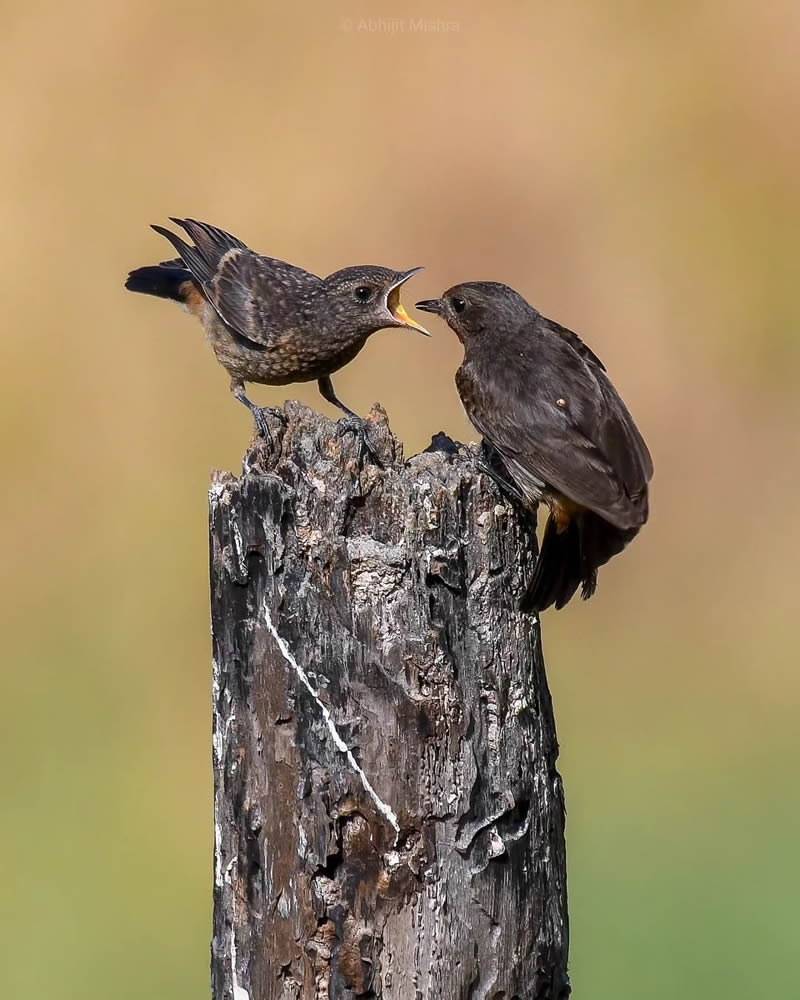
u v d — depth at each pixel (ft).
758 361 67.46
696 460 66.08
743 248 69.36
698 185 70.59
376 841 25.11
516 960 25.81
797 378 66.95
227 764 25.88
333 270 67.72
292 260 67.72
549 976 26.37
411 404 63.57
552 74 71.46
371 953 25.13
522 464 33.78
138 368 63.98
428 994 25.21
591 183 70.13
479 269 68.39
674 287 68.49
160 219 67.82
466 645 25.88
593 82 71.97
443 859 25.27
